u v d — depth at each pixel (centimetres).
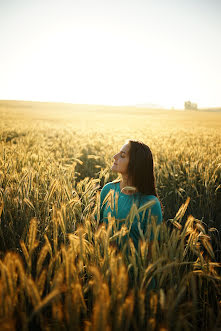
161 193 426
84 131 1545
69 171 358
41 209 226
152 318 104
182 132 1705
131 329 124
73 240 135
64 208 178
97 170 599
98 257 136
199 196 393
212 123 3716
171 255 133
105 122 3441
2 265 107
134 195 166
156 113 6731
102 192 191
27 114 4491
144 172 164
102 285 101
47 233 195
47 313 136
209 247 150
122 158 170
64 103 8756
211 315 126
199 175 444
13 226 202
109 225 131
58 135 1224
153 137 1144
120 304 104
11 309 100
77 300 104
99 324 89
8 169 312
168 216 396
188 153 620
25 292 125
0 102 7644
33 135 1043
